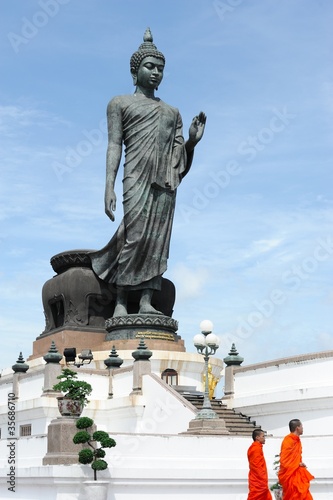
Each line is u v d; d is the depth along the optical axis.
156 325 50.44
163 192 51.94
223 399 42.03
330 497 32.97
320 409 37.50
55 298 53.25
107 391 43.38
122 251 51.28
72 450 30.67
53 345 41.97
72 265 53.38
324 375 37.91
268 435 37.41
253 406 39.88
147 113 51.72
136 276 51.19
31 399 40.91
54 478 29.81
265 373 40.34
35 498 31.30
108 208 50.16
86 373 43.00
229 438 33.50
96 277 52.47
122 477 30.61
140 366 41.47
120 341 49.50
